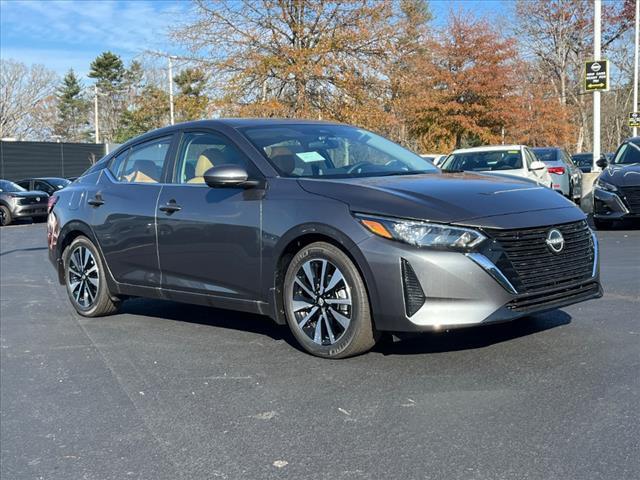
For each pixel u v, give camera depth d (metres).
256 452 3.38
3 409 4.24
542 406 3.68
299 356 4.84
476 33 32.34
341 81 21.14
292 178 4.86
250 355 4.98
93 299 6.39
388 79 22.16
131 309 6.87
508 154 13.66
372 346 4.56
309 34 21.34
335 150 5.45
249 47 21.42
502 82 32.16
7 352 5.52
